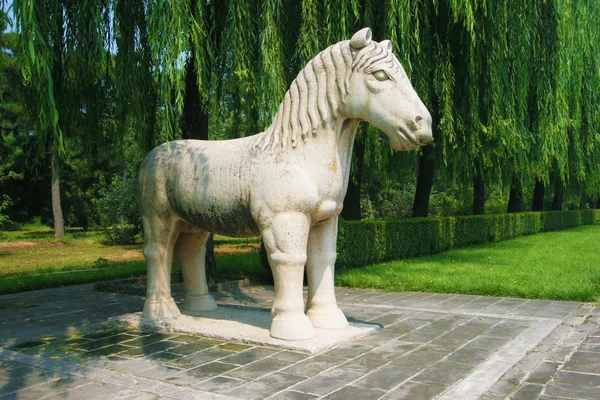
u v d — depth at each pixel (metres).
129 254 14.61
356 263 8.83
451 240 12.41
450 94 7.60
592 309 5.16
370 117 3.62
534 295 5.92
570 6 8.62
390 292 6.61
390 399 2.68
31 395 2.83
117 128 6.11
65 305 5.99
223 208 3.97
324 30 5.92
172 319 4.47
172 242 4.60
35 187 23.17
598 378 3.05
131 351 3.69
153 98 6.11
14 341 4.07
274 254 3.74
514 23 7.85
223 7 6.39
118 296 6.69
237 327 4.16
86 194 24.48
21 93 5.45
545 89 8.71
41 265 12.08
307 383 2.93
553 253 11.02
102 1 5.18
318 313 4.11
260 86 5.25
